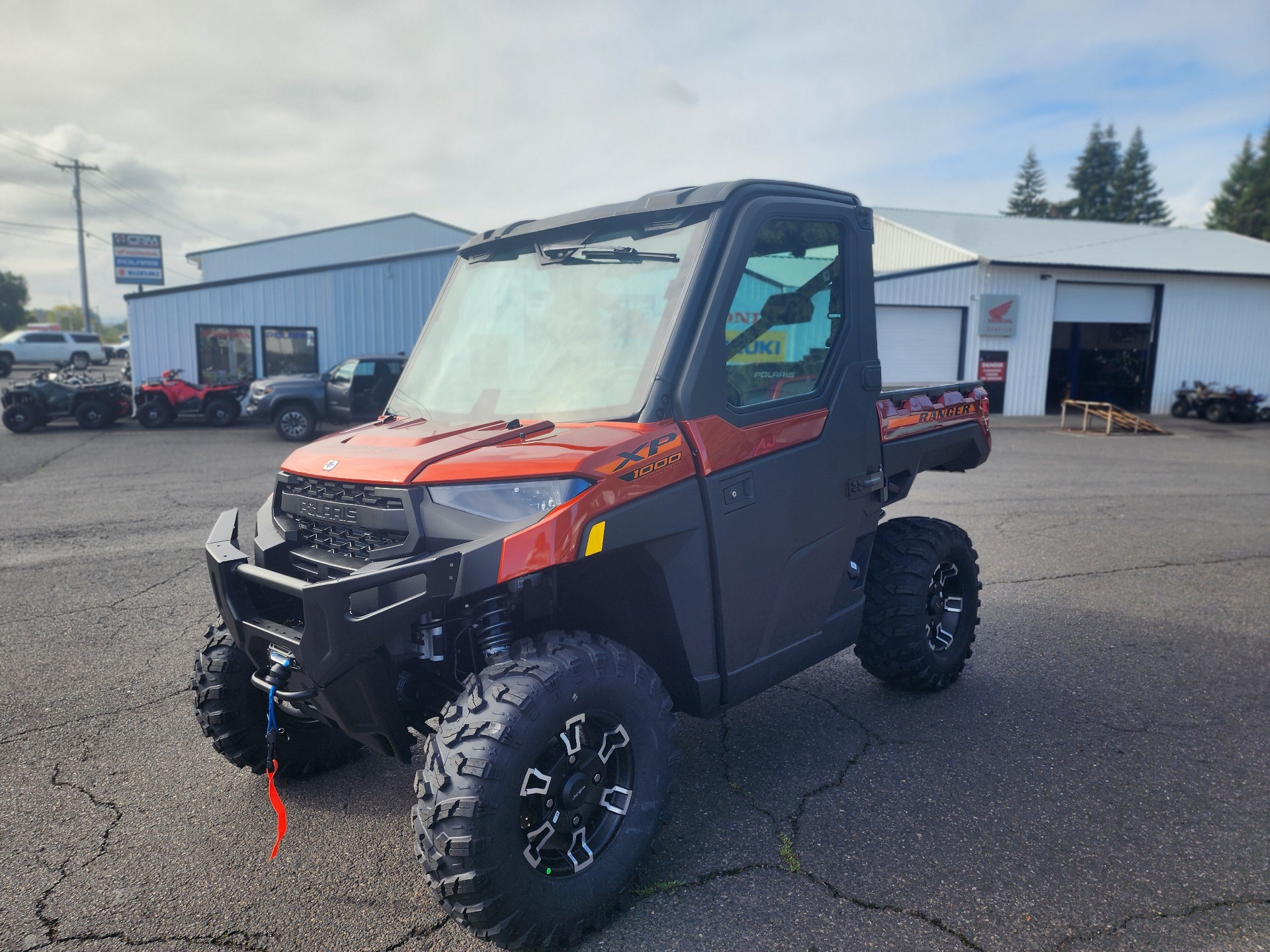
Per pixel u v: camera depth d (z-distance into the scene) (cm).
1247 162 7431
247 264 3841
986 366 2538
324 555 272
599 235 308
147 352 2175
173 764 364
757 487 294
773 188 305
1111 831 307
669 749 266
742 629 300
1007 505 992
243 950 247
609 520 245
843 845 298
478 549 230
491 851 219
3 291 11775
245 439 1750
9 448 1567
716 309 278
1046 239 2911
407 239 3962
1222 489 1123
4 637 524
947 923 256
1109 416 1980
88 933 255
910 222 3103
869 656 409
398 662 258
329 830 312
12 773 356
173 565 698
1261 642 516
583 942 249
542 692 231
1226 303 2692
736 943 248
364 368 1719
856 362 345
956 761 362
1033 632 536
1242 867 285
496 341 317
